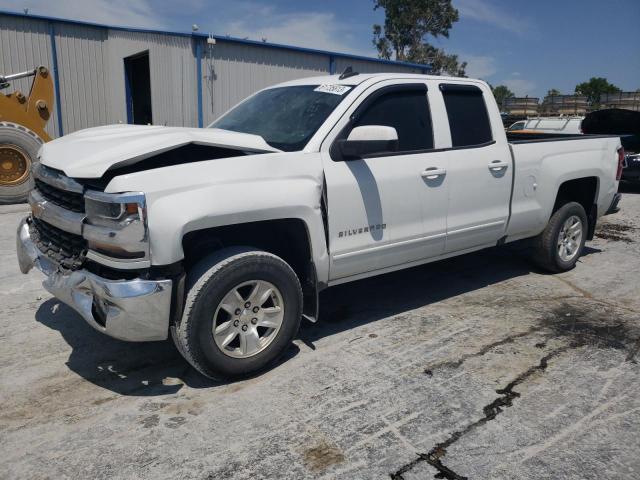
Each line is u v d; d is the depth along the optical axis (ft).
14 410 10.31
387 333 14.05
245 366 11.28
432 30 141.49
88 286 10.28
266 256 11.14
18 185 29.76
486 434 9.70
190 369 12.03
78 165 10.36
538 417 10.27
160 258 9.84
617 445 9.45
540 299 16.83
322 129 12.48
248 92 50.93
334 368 12.09
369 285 17.88
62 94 54.44
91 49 55.83
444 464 8.88
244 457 8.98
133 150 10.41
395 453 9.14
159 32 49.06
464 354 12.88
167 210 9.86
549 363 12.49
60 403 10.59
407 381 11.55
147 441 9.38
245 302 11.10
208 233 11.59
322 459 8.96
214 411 10.34
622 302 16.72
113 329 10.05
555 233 18.57
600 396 11.09
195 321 10.41
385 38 146.61
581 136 20.13
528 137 21.95
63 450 9.12
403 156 13.70
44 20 51.85
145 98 57.41
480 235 15.92
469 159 15.11
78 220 10.46
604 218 31.14
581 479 8.58
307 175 11.80
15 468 8.64
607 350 13.24
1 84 30.58
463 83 15.67
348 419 10.11
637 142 39.93
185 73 47.50
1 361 12.23
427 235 14.35
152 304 9.92
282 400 10.74
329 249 12.39
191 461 8.86
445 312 15.58
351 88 13.41
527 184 16.96
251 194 10.77
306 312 12.75
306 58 54.85
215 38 47.06
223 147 11.10
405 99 14.14
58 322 14.37
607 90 270.26
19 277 17.83
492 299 16.74
